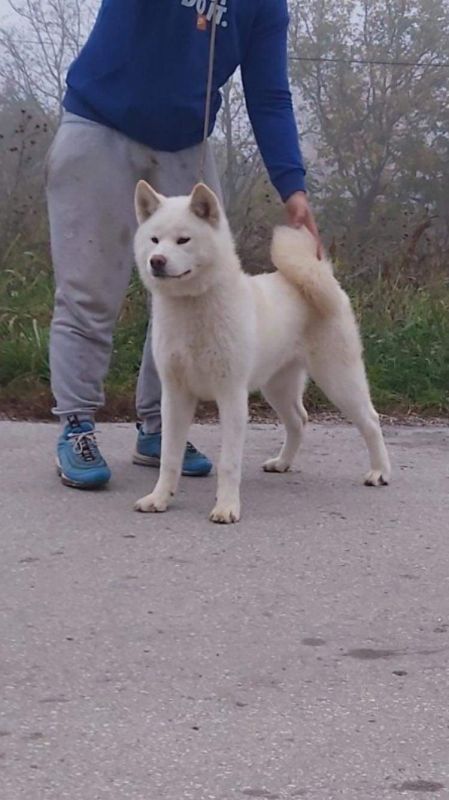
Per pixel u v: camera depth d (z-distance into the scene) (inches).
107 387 233.8
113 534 156.6
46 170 177.5
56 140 173.8
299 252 175.8
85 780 107.3
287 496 175.5
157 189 175.6
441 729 115.8
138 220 163.6
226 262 159.9
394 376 253.3
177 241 157.6
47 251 306.0
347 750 112.3
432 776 109.3
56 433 205.5
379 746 113.0
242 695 120.0
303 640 130.6
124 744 112.0
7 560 147.4
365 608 138.4
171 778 108.0
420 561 152.1
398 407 246.5
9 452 192.1
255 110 180.1
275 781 108.1
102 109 170.4
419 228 324.8
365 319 275.9
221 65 173.9
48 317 264.7
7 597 137.8
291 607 137.9
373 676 124.0
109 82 170.2
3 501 167.2
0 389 233.6
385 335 267.3
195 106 172.7
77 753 110.6
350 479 186.1
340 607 138.4
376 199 570.3
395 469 193.5
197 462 184.2
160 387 183.9
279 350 172.7
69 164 171.6
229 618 134.6
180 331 161.2
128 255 175.9
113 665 124.3
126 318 255.8
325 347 178.5
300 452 202.1
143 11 167.8
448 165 580.1
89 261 173.3
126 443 202.1
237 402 163.6
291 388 185.2
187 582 142.9
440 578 147.2
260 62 178.5
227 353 161.0
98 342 175.9
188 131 174.1
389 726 115.9
